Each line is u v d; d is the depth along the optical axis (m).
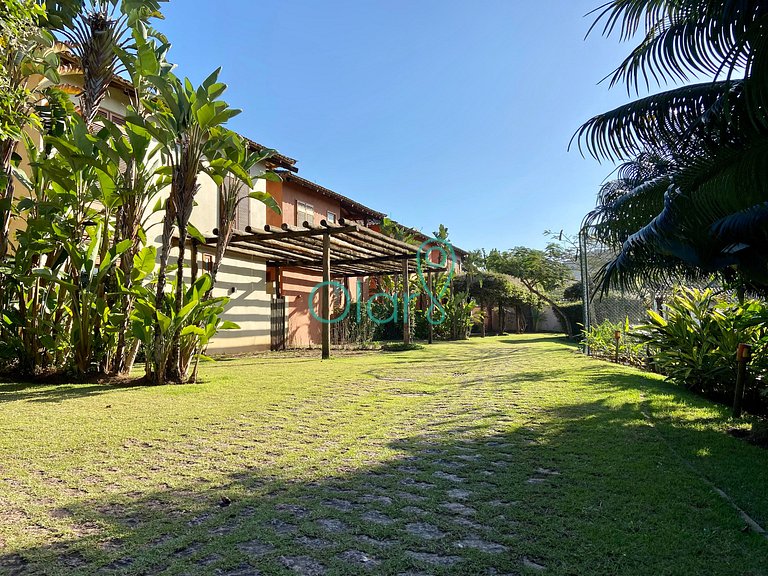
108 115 10.41
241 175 7.42
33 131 8.71
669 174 5.05
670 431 4.48
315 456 3.75
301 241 12.70
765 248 3.88
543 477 3.26
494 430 4.54
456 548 2.28
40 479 3.19
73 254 7.12
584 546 2.26
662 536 2.35
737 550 2.21
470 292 27.22
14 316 7.34
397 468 3.47
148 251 7.31
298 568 2.10
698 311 6.78
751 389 5.84
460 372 9.00
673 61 3.99
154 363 7.21
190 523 2.55
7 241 7.56
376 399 6.15
